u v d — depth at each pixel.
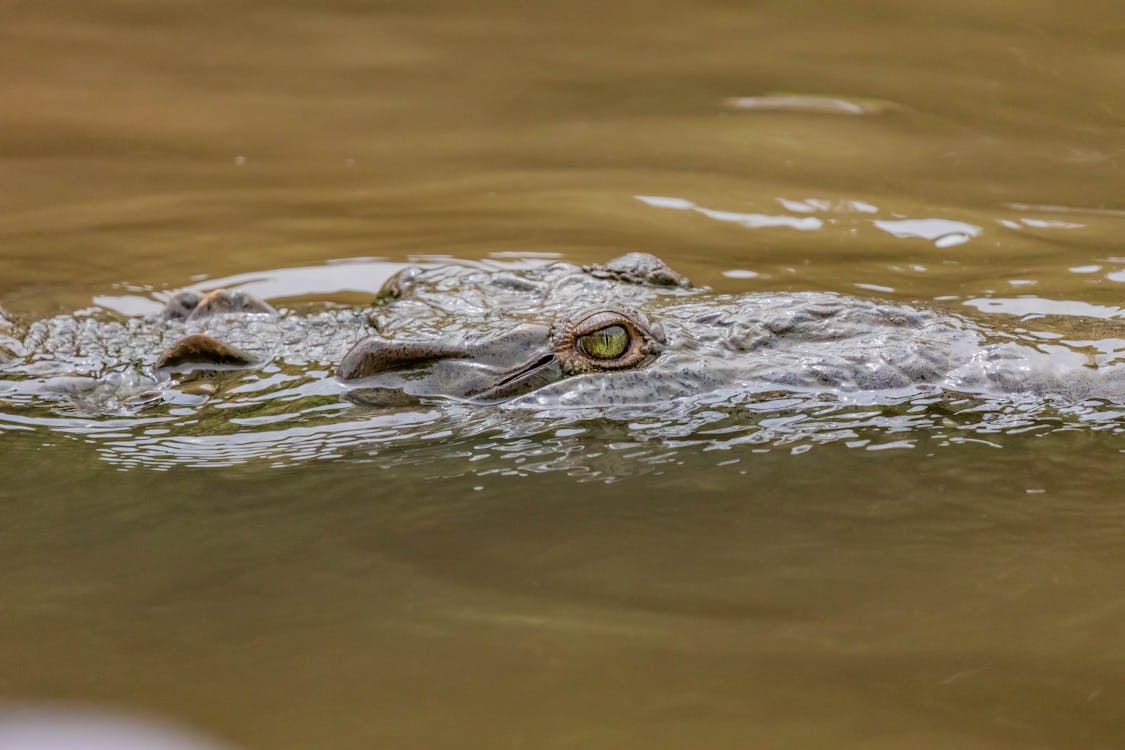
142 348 18.39
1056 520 14.34
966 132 33.72
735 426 16.42
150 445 16.02
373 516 14.52
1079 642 11.73
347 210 28.80
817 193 29.09
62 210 28.92
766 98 36.94
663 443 16.06
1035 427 16.41
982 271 23.16
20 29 44.53
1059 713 10.59
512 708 10.70
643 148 33.06
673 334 17.53
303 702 10.77
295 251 25.88
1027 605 12.46
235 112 37.00
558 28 44.25
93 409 16.86
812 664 11.42
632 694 10.92
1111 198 28.42
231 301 19.42
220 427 16.33
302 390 17.08
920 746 10.14
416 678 11.19
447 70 40.47
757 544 13.85
